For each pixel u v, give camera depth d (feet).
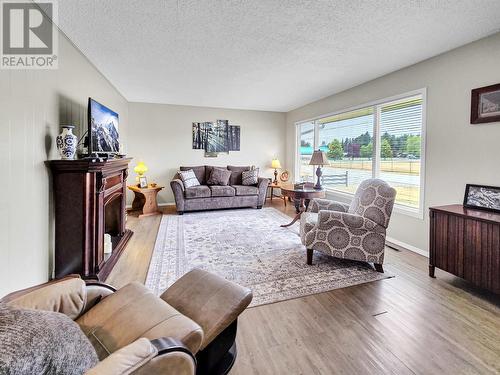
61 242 7.57
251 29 7.93
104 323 3.66
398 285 7.77
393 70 11.44
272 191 21.29
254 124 21.38
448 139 9.36
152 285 7.71
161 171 19.24
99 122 9.21
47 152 7.32
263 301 6.90
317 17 7.24
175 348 2.72
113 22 7.55
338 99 15.43
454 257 7.59
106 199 9.15
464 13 6.97
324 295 7.23
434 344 5.35
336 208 10.51
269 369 4.76
